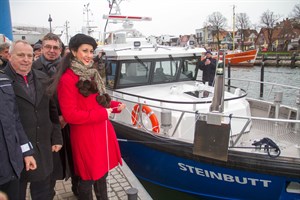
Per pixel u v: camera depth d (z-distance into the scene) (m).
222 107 3.59
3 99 2.15
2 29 9.38
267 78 28.11
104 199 3.14
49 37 3.41
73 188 3.58
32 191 2.74
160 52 5.73
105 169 2.87
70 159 3.09
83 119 2.58
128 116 5.41
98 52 6.04
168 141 4.29
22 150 2.33
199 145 3.72
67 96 2.56
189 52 6.09
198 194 4.54
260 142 3.87
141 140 4.65
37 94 2.47
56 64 3.43
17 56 2.33
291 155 3.96
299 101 5.07
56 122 2.76
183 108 4.81
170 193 5.12
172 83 6.20
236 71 33.75
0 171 2.13
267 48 62.38
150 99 4.73
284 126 5.30
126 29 7.20
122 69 5.46
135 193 2.68
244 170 3.79
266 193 3.95
